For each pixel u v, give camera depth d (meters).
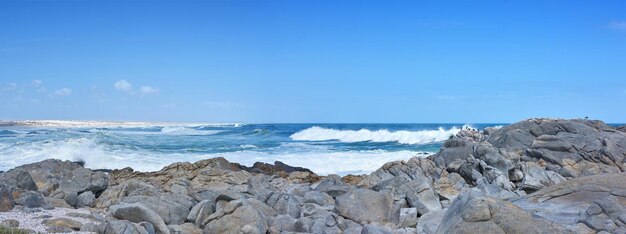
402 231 14.97
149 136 63.66
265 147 49.34
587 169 23.41
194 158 38.88
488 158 23.70
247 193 20.64
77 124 140.62
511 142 27.02
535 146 25.50
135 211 14.56
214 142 55.62
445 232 12.22
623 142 24.70
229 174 25.42
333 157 39.78
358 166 35.66
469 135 30.58
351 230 14.70
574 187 16.69
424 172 25.89
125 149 42.88
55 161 22.70
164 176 25.95
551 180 22.14
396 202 16.45
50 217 14.69
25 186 18.98
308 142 56.94
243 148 47.91
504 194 21.25
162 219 14.80
